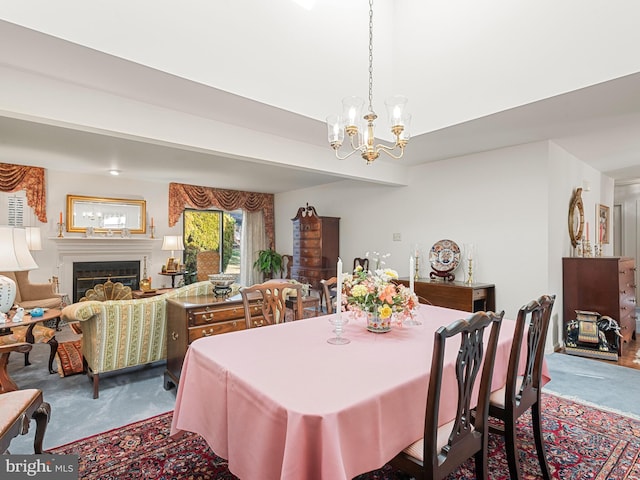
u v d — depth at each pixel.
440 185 4.64
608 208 6.02
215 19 2.43
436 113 3.30
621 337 3.75
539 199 3.77
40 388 2.94
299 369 1.46
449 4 3.17
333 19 3.13
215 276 3.14
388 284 2.02
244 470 1.29
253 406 1.27
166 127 2.79
